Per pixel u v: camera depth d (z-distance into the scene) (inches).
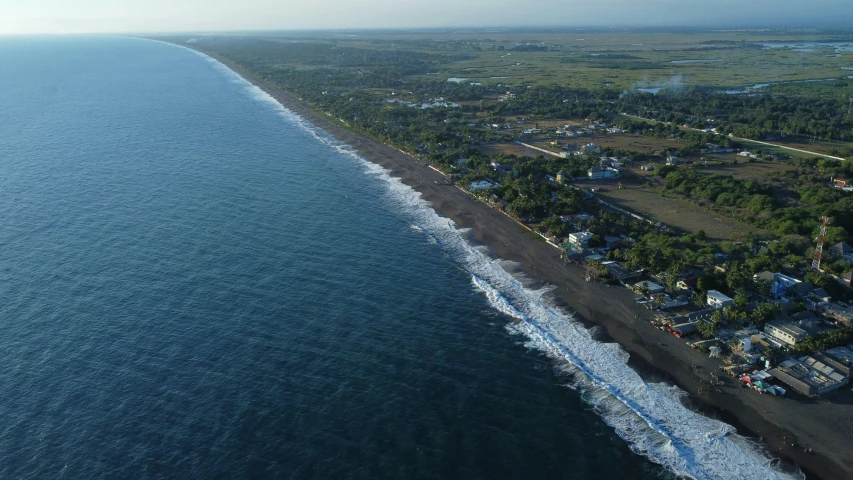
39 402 3973.9
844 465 3602.4
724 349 4768.7
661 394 4276.6
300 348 4682.6
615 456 3683.6
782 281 5723.4
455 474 3491.6
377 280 5954.7
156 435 3713.1
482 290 5841.5
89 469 3440.0
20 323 4891.7
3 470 3417.8
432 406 4077.3
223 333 4849.9
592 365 4626.0
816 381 4281.5
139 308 5191.9
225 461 3523.6
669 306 5462.6
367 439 3742.6
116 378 4239.7
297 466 3506.4
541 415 4033.0
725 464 3636.8
